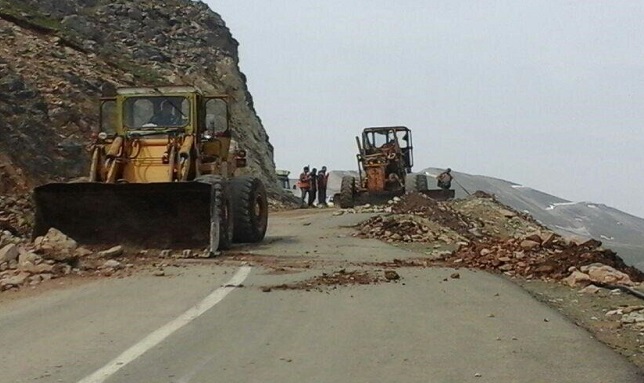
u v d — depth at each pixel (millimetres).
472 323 8812
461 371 6848
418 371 6844
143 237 14961
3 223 18781
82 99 31484
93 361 7141
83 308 9656
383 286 11383
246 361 7141
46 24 36719
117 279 11945
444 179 35938
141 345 7691
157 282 11602
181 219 14914
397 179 34438
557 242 14875
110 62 37125
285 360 7184
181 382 6504
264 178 42375
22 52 32625
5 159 25141
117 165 16531
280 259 14578
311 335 8156
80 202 14867
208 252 14680
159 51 41844
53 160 27781
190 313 9234
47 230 14938
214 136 17844
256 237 18125
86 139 29781
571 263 13070
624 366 7023
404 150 35750
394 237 19531
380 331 8367
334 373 6770
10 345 7789
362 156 35000
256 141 44625
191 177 16781
